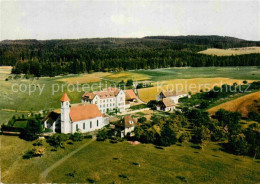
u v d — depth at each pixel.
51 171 66.69
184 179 63.41
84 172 66.25
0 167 67.19
